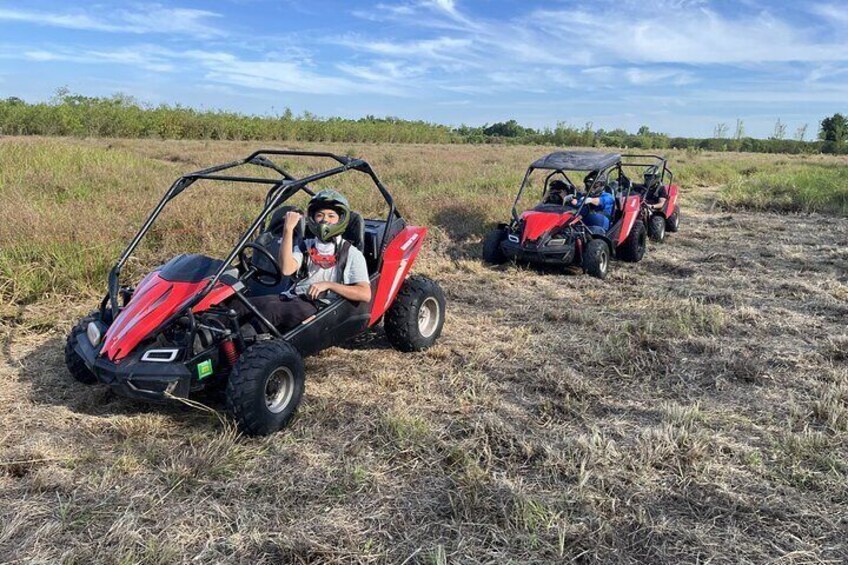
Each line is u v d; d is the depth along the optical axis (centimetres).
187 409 375
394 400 398
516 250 750
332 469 317
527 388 425
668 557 257
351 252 411
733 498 295
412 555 254
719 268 797
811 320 571
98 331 359
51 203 811
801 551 258
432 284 489
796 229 1095
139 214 771
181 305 349
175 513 279
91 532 265
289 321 391
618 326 548
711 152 4012
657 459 325
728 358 473
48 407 374
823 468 322
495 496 295
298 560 251
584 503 291
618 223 796
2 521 270
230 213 820
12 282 541
